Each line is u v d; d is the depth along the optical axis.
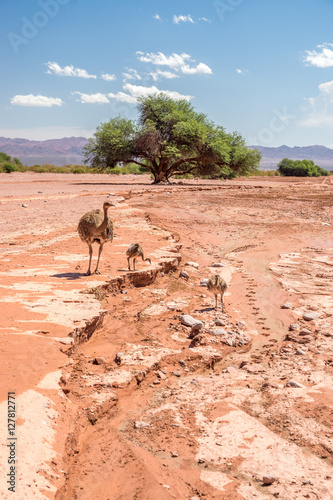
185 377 8.16
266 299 13.59
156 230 22.28
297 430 6.18
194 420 6.46
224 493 4.90
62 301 9.82
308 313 12.00
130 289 12.70
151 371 8.00
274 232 25.55
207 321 11.01
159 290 13.11
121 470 5.25
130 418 6.54
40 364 6.70
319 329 10.88
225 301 13.22
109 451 5.61
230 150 53.44
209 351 9.16
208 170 56.47
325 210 33.41
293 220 29.28
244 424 6.34
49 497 4.36
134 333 9.57
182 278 15.16
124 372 7.63
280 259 19.47
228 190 47.69
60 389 6.28
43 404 5.76
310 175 106.81
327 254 20.48
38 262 13.88
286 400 7.07
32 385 6.11
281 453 5.63
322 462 5.49
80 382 7.17
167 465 5.39
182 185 52.81
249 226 27.17
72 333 8.08
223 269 17.41
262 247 21.89
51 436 5.24
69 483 4.90
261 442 5.89
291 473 5.25
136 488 4.94
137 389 7.46
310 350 9.53
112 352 8.52
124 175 80.44
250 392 7.44
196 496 4.86
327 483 5.07
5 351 6.92
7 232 20.44
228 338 10.04
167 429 6.19
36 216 25.36
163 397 7.26
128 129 54.00
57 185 49.09
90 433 6.00
